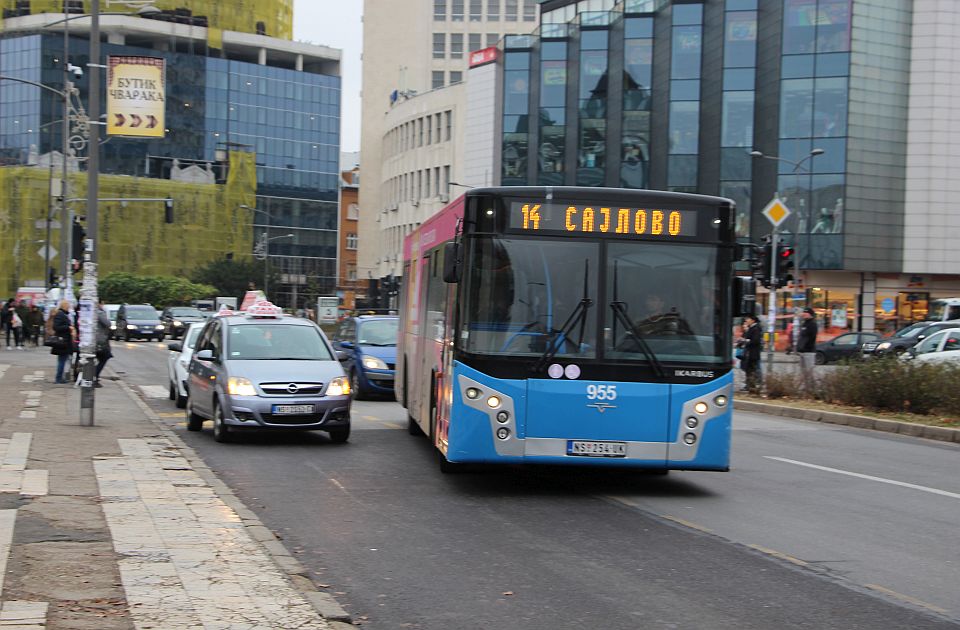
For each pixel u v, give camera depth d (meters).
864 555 8.05
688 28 61.00
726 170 58.44
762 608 6.42
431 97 89.25
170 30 119.44
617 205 10.65
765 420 20.78
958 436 17.12
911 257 55.47
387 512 9.76
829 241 54.72
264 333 15.89
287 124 128.00
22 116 115.12
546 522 9.34
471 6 107.69
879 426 18.97
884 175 55.28
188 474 11.11
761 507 10.28
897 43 55.44
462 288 10.71
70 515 8.63
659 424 10.44
